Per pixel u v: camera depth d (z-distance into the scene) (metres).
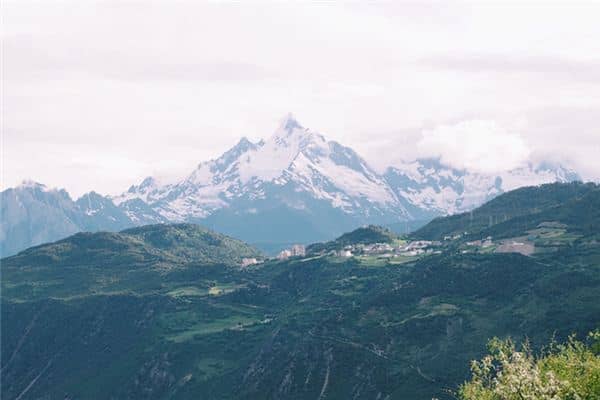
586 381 75.38
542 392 68.56
